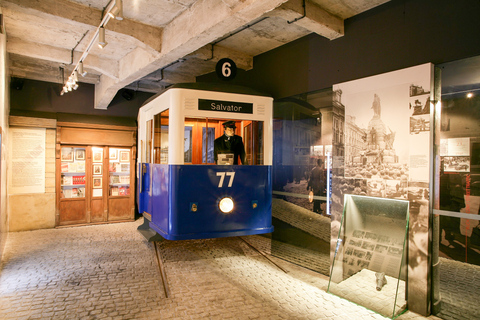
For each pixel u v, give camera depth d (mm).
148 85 9367
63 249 6172
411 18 4055
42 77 8070
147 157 6266
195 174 4707
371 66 4492
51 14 4258
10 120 7434
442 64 3816
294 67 5793
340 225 4574
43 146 7984
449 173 6449
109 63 6898
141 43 5172
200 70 8133
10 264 5273
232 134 5043
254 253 6121
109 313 3643
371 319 3613
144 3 4457
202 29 4277
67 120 8203
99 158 8711
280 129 6191
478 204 6156
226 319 3549
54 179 8117
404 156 3986
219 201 4832
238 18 3883
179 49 4953
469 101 6199
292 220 5891
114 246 6430
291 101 5906
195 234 4672
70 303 3881
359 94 4508
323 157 5359
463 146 6277
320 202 5402
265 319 3564
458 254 5840
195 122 4812
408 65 4078
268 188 5203
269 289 4395
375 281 4121
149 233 6520
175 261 5539
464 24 3578
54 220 8094
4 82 5719
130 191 9109
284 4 4121
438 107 3912
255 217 5078
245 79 6977
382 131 4219
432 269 3818
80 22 4520
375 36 4453
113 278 4707
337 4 4430
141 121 6812
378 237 4246
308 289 4418
